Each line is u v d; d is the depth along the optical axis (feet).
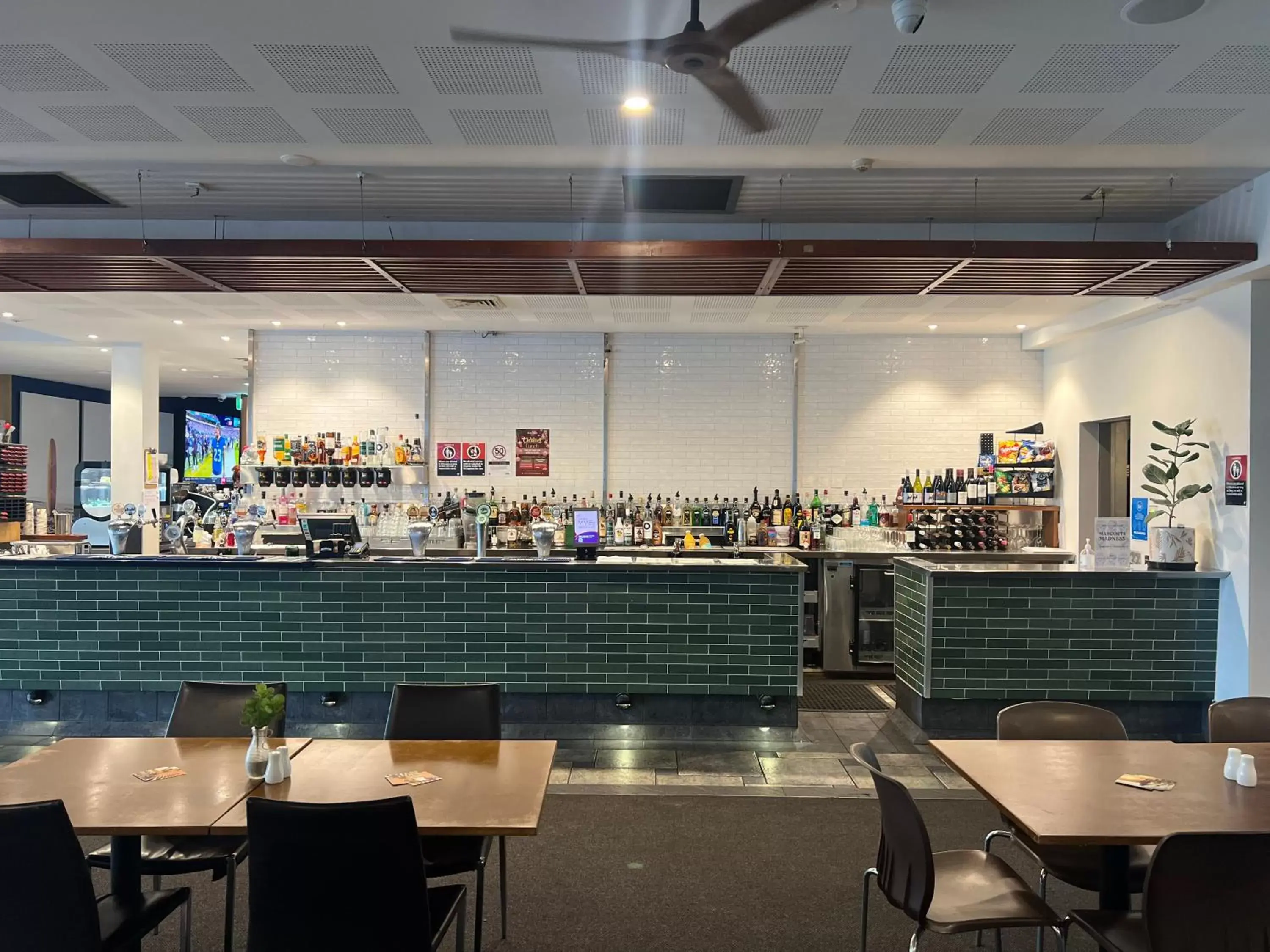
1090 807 8.61
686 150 15.07
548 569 18.71
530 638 18.76
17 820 7.45
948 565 20.66
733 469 29.78
